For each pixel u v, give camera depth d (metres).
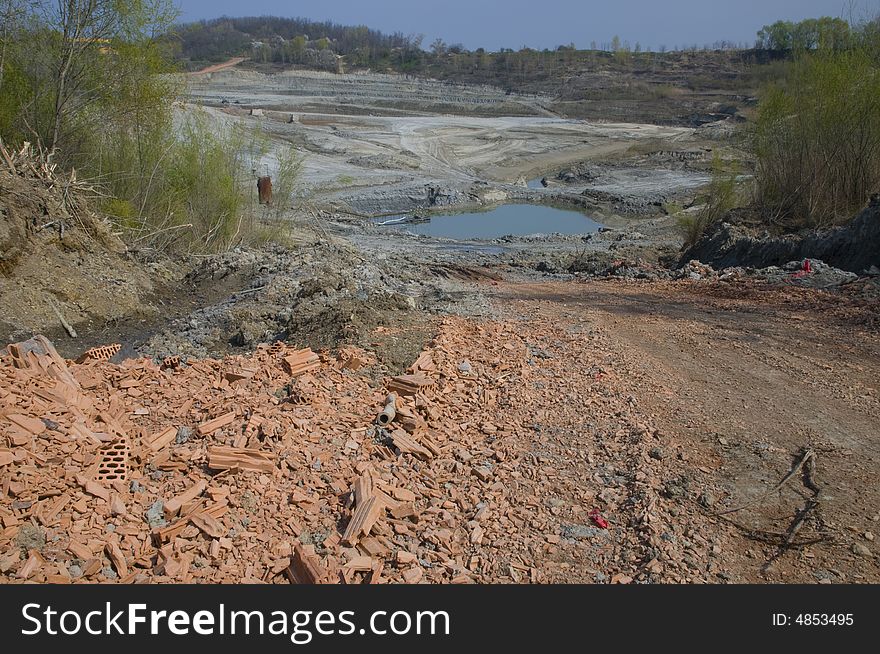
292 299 10.95
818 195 21.81
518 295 14.79
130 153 16.17
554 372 8.65
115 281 11.52
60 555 4.23
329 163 49.81
